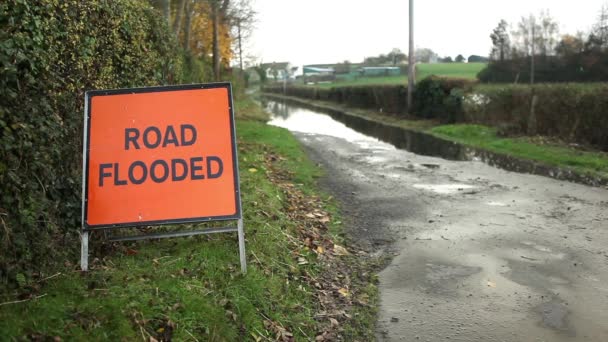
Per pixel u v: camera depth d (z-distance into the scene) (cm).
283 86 8244
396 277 524
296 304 436
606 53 2442
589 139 1297
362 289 492
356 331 412
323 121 2723
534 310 448
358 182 998
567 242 624
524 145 1366
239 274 432
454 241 634
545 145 1339
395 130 2125
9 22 360
